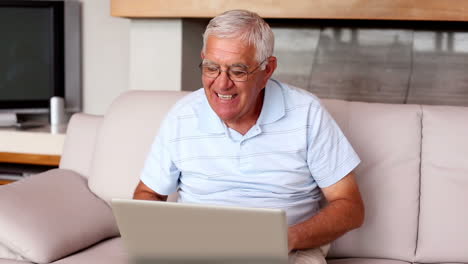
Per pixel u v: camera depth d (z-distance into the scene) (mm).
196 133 1798
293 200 1788
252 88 1663
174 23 3139
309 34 3277
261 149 1757
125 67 3676
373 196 1929
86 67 3725
